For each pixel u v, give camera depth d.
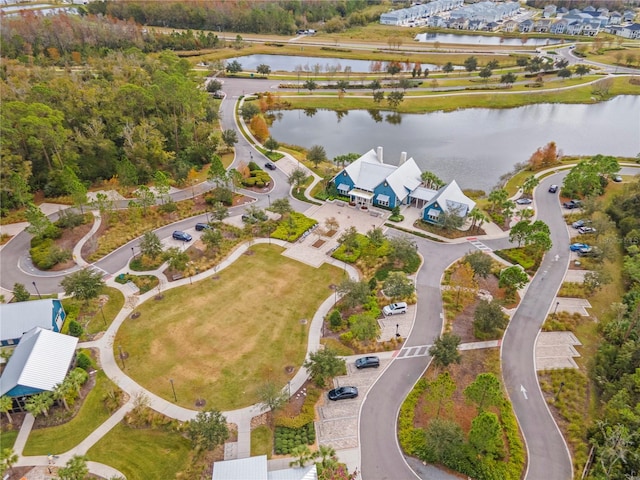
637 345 56.12
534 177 110.00
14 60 138.62
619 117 154.25
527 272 75.62
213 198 95.19
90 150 99.69
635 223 82.31
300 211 94.12
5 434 48.94
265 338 62.00
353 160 109.25
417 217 91.88
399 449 47.72
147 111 115.38
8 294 69.56
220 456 46.78
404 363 58.19
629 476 42.44
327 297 69.69
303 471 42.94
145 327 63.62
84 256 78.62
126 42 196.00
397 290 65.62
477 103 164.25
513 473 44.97
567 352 60.41
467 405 52.19
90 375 55.91
